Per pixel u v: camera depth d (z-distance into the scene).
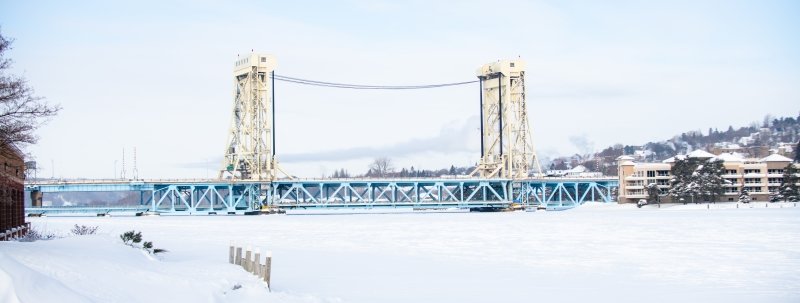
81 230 94.00
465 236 120.44
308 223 172.75
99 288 34.94
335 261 77.88
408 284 59.56
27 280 26.48
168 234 126.25
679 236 112.38
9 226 80.81
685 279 62.75
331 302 45.50
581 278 63.75
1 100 50.69
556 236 117.38
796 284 59.31
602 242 103.19
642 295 54.41
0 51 51.53
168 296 37.56
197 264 56.75
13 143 52.34
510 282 61.12
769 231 119.88
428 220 189.25
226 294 42.47
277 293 46.84
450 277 64.12
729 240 102.88
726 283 60.19
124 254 54.09
